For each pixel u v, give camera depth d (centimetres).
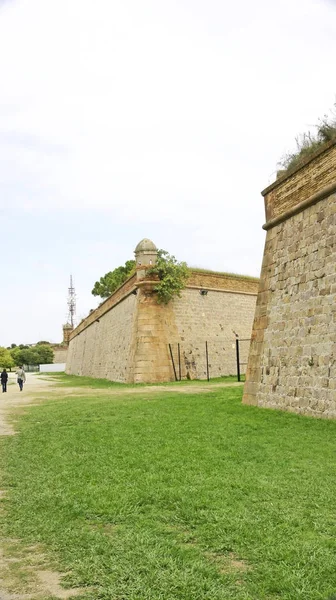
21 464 841
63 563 439
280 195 1525
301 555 420
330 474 660
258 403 1480
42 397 2316
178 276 3003
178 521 523
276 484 624
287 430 1005
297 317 1347
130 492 626
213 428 1062
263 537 462
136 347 2948
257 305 1598
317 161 1323
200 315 3250
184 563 420
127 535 488
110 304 3962
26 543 493
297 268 1382
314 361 1234
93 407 1584
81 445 959
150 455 822
